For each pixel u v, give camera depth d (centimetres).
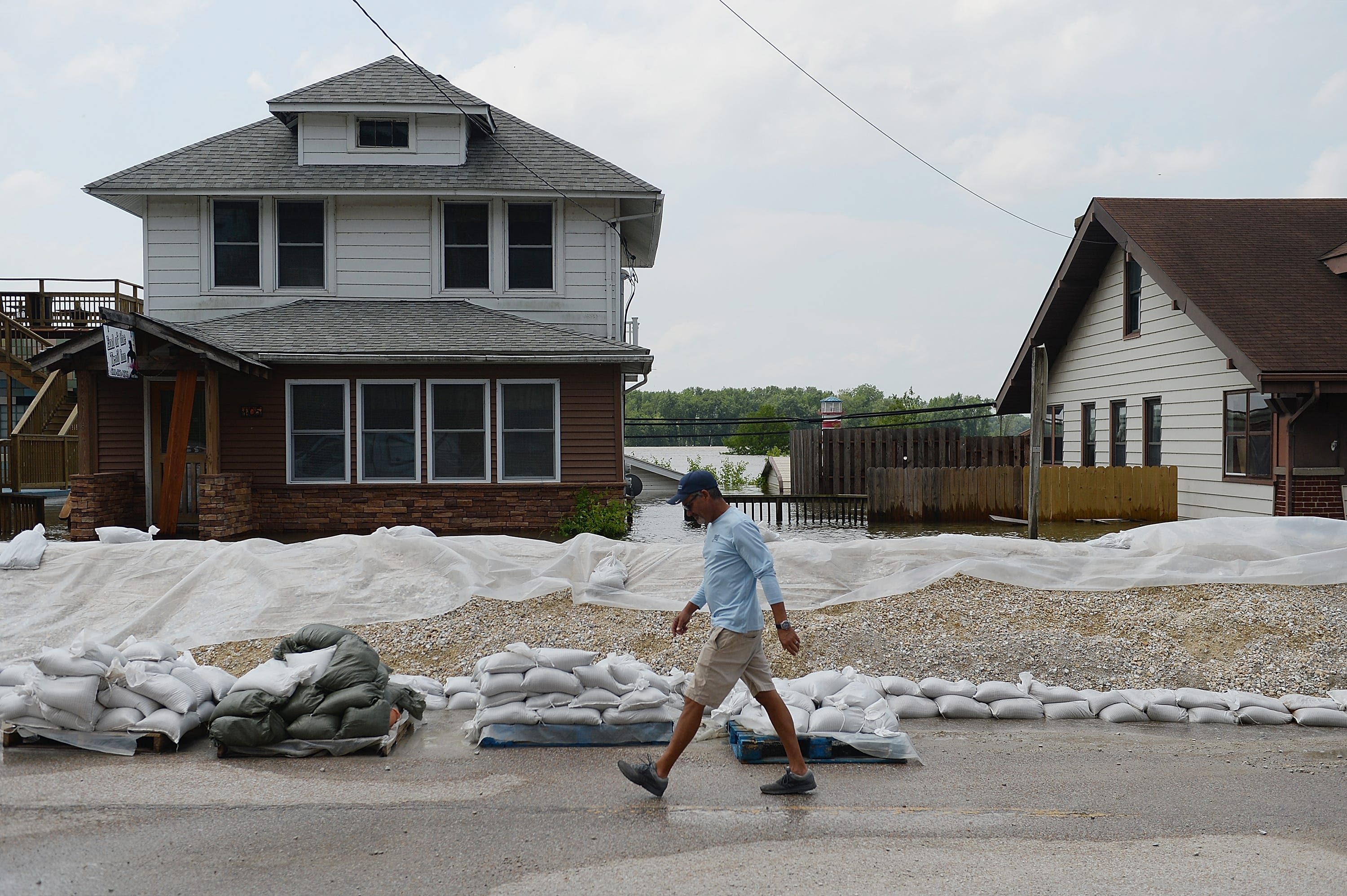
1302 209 2020
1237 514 1650
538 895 394
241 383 1655
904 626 845
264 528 1662
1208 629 846
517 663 632
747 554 515
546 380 1711
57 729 592
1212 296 1662
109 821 475
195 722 612
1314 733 670
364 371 1675
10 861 422
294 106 1928
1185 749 627
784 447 5478
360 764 577
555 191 1919
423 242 1944
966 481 1873
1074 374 2328
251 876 411
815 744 589
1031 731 670
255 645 830
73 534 1525
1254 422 1616
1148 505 1855
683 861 431
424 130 1986
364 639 838
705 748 616
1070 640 812
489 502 1700
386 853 438
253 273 1920
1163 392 1897
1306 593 916
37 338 2214
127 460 1661
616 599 901
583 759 591
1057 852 445
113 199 1903
